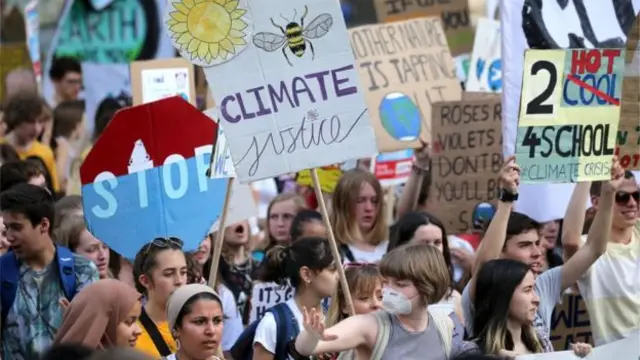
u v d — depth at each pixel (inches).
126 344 684.7
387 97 1155.9
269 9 736.3
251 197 842.8
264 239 1106.1
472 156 1053.8
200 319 683.4
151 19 1417.3
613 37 906.1
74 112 1277.1
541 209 906.7
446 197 1060.5
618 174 837.8
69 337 675.4
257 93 736.3
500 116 1045.2
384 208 984.3
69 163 1269.7
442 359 701.9
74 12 1427.2
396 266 692.1
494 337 741.3
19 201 784.3
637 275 856.3
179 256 746.8
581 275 836.0
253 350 786.2
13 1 1353.3
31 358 782.5
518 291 744.3
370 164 1210.0
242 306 989.2
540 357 730.8
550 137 836.6
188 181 820.6
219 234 764.6
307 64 738.8
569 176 839.1
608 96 844.6
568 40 900.0
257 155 735.1
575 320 948.6
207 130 823.7
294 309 788.0
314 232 975.6
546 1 897.5
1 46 1277.1
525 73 832.9
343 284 731.4
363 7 1675.7
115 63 1381.6
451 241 1053.2
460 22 1363.2
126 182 808.9
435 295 694.5
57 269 795.4
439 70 1176.2
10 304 786.8
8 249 836.6
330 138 739.4
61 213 895.1
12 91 1267.2
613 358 739.4
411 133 1154.0
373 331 690.8
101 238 805.9
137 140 811.4
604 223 829.2
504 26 895.7
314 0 737.6
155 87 1075.3
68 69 1406.3
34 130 1171.9
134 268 754.8
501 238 815.7
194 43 732.0
